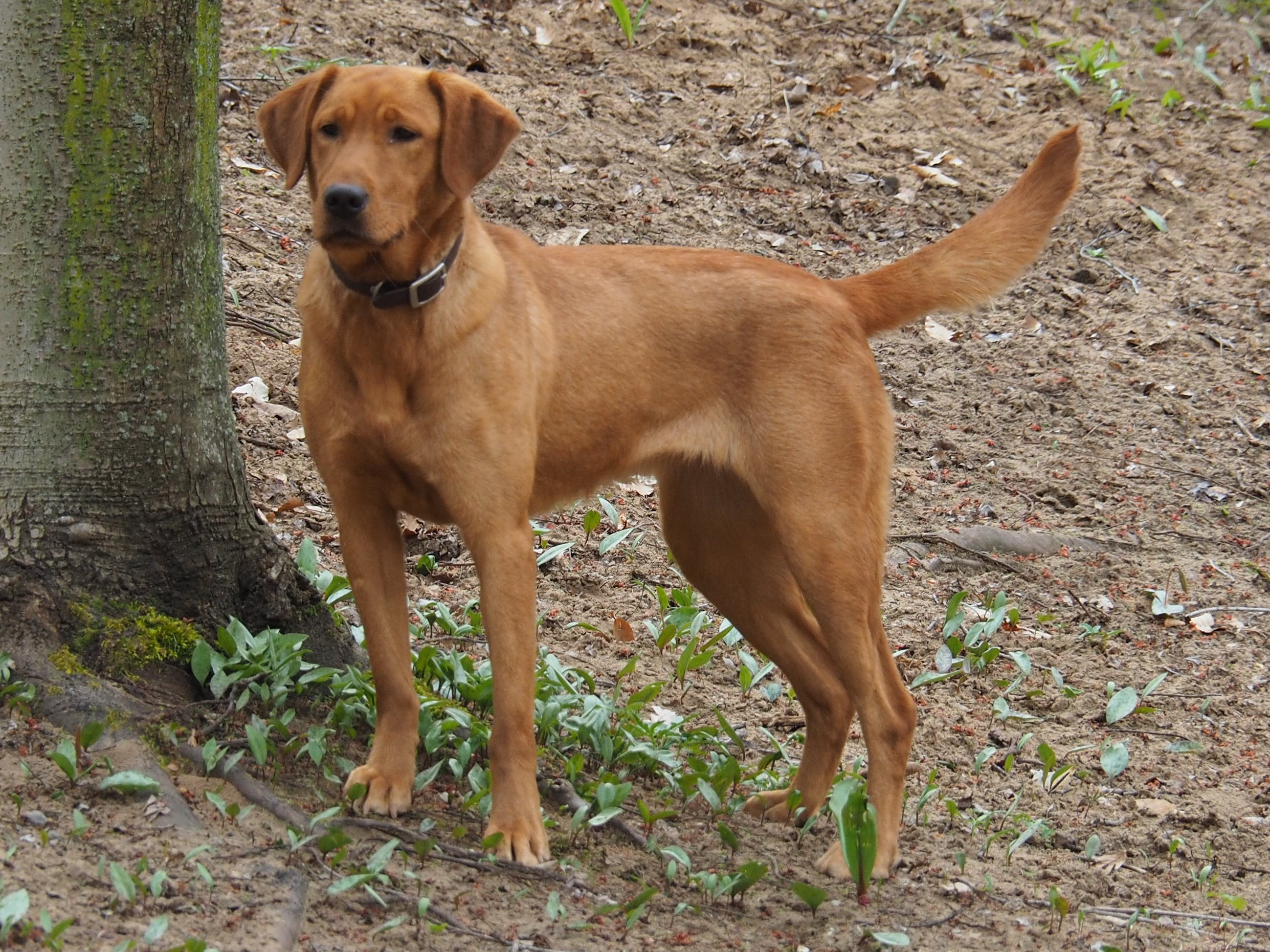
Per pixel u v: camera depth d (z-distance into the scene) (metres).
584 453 8.03
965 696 10.34
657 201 15.47
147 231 7.33
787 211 15.85
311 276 7.21
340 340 7.04
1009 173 17.12
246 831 6.62
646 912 6.84
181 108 7.37
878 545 8.25
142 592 7.54
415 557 10.73
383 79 7.09
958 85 18.39
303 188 14.31
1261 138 18.97
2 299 7.22
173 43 7.27
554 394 7.78
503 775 7.10
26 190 7.13
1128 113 18.59
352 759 7.65
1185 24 21.80
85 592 7.36
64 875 5.92
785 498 8.02
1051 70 19.20
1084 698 10.42
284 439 11.25
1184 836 8.79
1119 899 7.93
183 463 7.62
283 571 8.12
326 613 8.34
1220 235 17.20
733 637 10.51
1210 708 10.42
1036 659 10.91
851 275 15.04
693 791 8.00
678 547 8.84
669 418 8.25
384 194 6.79
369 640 7.39
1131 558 12.42
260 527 8.08
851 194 16.33
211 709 7.46
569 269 8.03
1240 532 12.97
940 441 13.54
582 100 16.66
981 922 7.32
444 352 7.00
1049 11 20.72
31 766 6.55
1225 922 7.68
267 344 12.13
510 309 7.32
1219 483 13.59
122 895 5.77
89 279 7.23
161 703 7.29
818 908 7.04
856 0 19.86
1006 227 8.69
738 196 15.93
